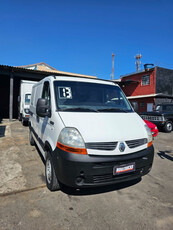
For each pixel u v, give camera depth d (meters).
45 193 3.02
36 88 5.17
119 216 2.48
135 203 2.81
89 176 2.47
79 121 2.78
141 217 2.47
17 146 5.95
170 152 5.95
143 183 3.55
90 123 2.79
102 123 2.87
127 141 2.77
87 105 3.39
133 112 3.76
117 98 3.94
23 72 13.84
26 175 3.71
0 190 3.06
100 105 3.52
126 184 3.47
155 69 18.84
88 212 2.54
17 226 2.22
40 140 3.86
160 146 6.75
